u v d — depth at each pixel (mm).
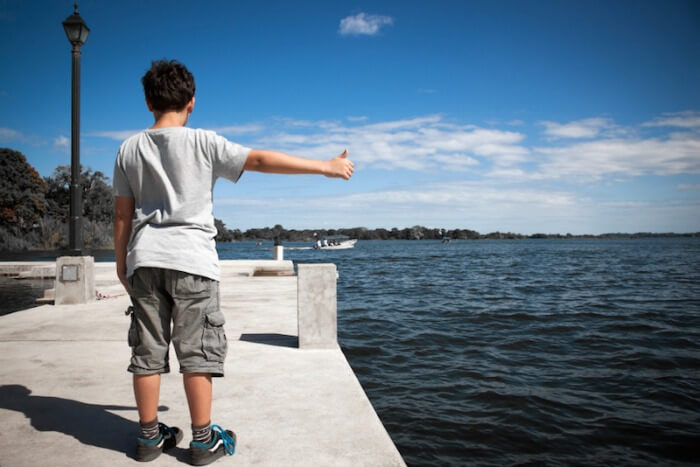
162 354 1891
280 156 1860
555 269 32500
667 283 20938
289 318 5762
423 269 33531
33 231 72500
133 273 1807
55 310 6531
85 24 7102
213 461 1961
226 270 13789
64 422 2400
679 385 6172
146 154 1858
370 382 6438
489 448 4438
